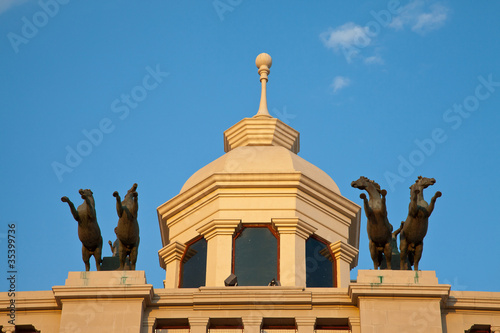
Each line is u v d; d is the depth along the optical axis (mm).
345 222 135250
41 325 113938
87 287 113562
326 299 113562
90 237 117688
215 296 113875
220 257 128500
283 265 127938
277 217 130750
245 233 130625
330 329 113500
